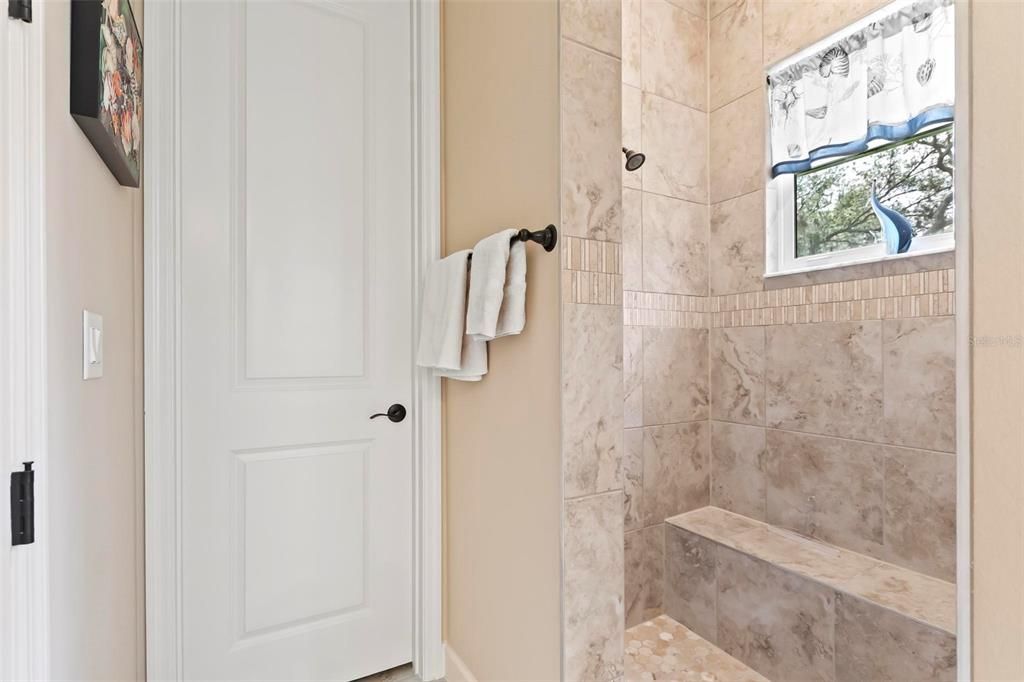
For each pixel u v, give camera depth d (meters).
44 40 0.63
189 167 1.40
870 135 1.83
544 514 1.23
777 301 2.10
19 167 0.57
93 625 0.88
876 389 1.80
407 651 1.72
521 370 1.33
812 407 1.98
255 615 1.50
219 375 1.44
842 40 1.91
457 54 1.66
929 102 1.69
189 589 1.40
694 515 2.23
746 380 2.21
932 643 1.37
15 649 0.56
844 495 1.88
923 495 1.68
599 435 1.22
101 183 0.96
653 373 2.18
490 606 1.46
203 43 1.43
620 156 1.27
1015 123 0.39
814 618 1.64
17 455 0.57
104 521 0.97
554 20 1.20
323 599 1.59
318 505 1.59
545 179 1.23
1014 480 0.39
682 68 2.28
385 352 1.69
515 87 1.35
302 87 1.57
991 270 0.41
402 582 1.71
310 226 1.57
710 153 2.33
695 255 2.31
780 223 2.14
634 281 2.13
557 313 1.19
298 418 1.55
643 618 2.11
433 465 1.70
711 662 1.86
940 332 1.65
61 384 0.71
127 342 1.20
